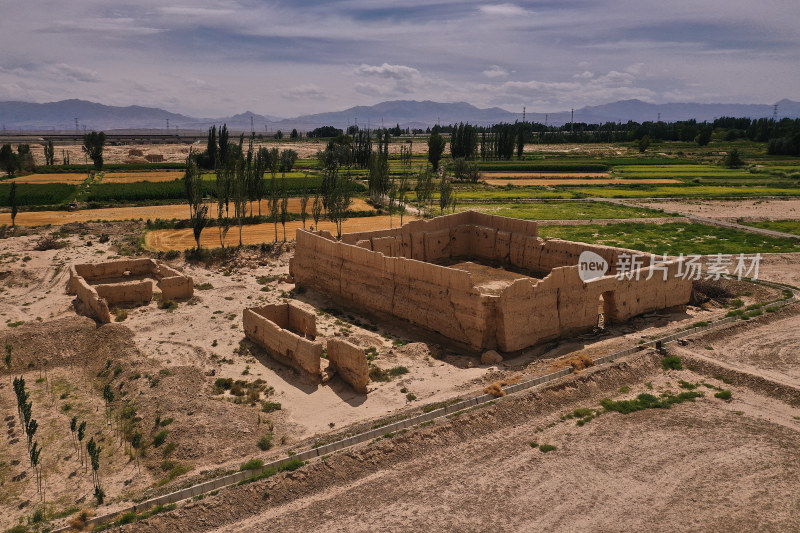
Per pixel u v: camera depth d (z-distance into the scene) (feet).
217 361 97.76
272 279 150.20
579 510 62.85
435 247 156.46
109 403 84.23
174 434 73.82
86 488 65.16
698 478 68.33
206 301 130.62
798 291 135.85
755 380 90.68
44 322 110.83
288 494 64.23
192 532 58.65
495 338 101.09
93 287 123.13
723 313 121.49
